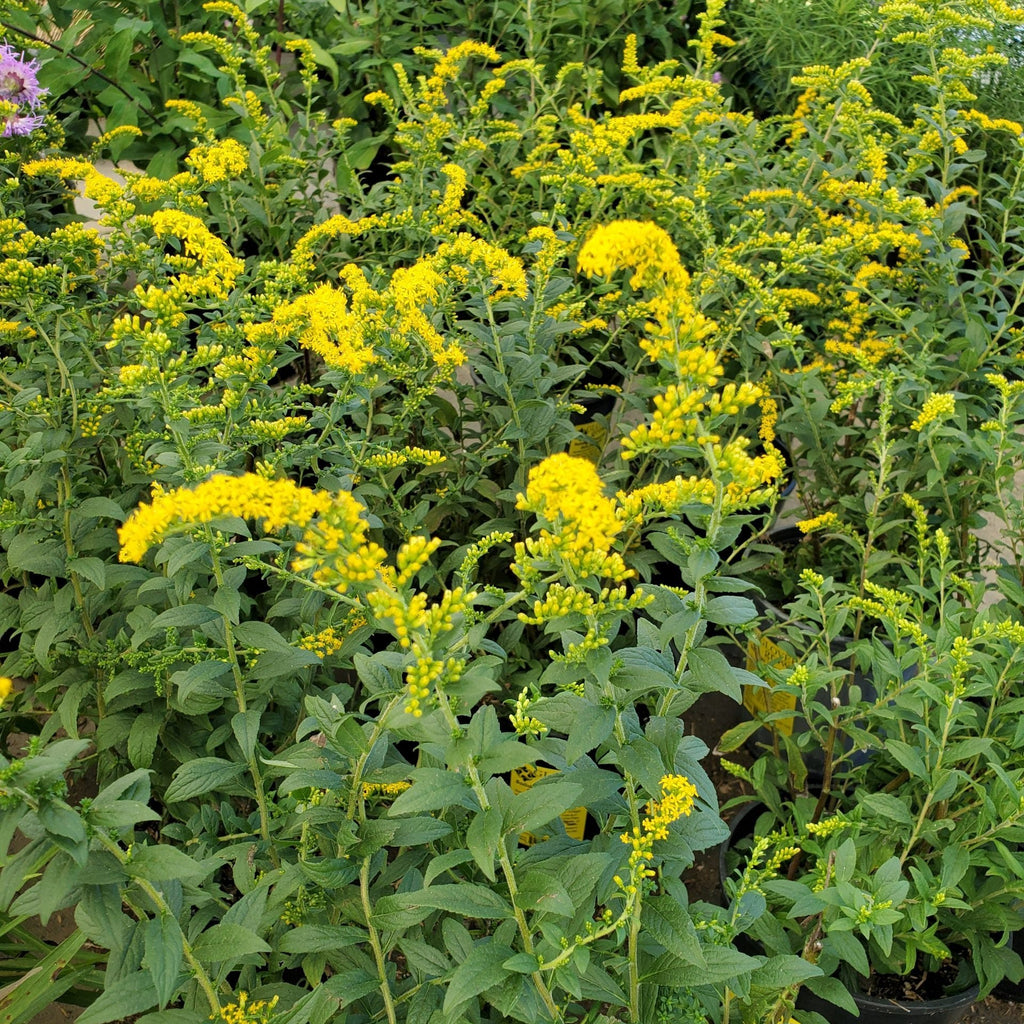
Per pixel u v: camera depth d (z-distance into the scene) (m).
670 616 1.64
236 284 2.82
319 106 5.12
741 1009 1.91
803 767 2.57
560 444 2.92
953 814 2.23
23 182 3.69
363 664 1.61
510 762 1.34
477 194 4.22
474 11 5.30
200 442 1.96
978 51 4.49
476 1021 1.67
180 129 4.45
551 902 1.37
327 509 1.30
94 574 2.15
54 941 2.74
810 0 5.30
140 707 2.49
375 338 2.50
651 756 1.52
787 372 3.26
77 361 2.49
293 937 1.63
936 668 2.12
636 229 1.38
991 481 2.99
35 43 4.00
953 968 2.41
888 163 4.41
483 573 3.11
